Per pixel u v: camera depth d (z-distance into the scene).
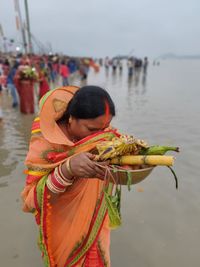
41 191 1.67
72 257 1.93
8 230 3.10
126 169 1.56
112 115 1.66
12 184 4.07
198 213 3.49
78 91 1.65
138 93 14.47
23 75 8.33
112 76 29.55
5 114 8.57
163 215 3.43
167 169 4.66
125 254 2.79
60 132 1.70
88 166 1.54
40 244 1.93
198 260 2.74
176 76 30.42
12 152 5.29
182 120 8.20
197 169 4.70
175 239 3.02
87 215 1.83
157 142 6.14
